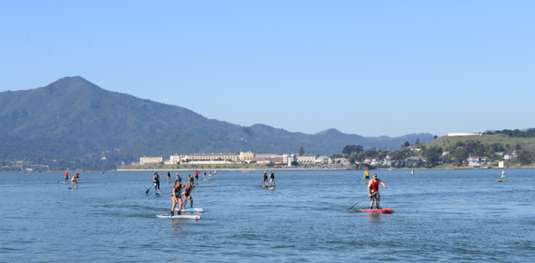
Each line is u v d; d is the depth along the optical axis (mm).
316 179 145875
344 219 33219
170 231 28047
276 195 58594
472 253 21703
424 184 92250
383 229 28484
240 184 97688
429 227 29234
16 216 35938
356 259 20719
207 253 21922
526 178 130250
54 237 26109
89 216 35656
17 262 20188
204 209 39188
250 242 24531
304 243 24203
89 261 20359
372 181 38469
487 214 35906
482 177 149875
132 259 20750
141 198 55062
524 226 29484
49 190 79312
